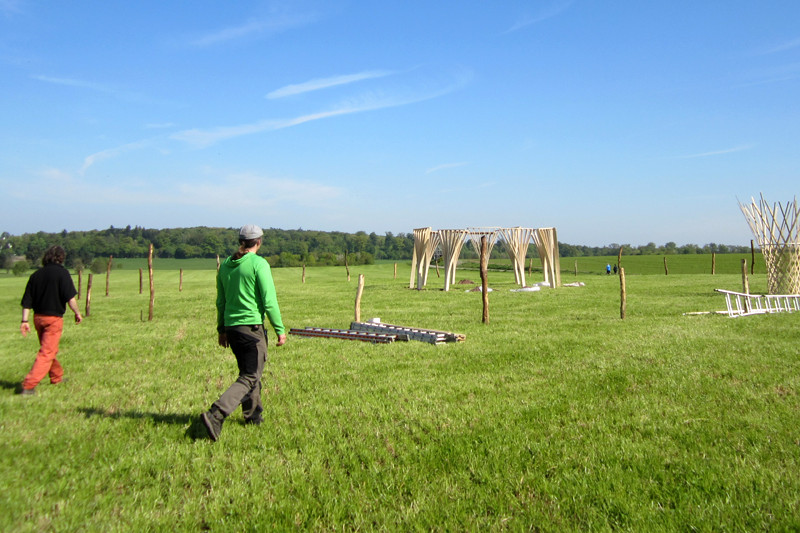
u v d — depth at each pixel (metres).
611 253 146.88
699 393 7.64
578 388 8.01
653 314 18.14
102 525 4.03
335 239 147.12
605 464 5.18
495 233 33.28
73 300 8.55
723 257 82.75
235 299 6.13
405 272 65.38
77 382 8.95
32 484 4.78
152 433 6.10
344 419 6.60
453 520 4.10
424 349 11.52
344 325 16.38
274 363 10.29
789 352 10.47
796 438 5.77
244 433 6.12
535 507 4.34
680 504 4.37
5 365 10.66
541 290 30.73
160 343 13.25
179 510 4.32
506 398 7.47
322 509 4.30
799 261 22.86
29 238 101.62
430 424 6.37
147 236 125.00
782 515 4.16
